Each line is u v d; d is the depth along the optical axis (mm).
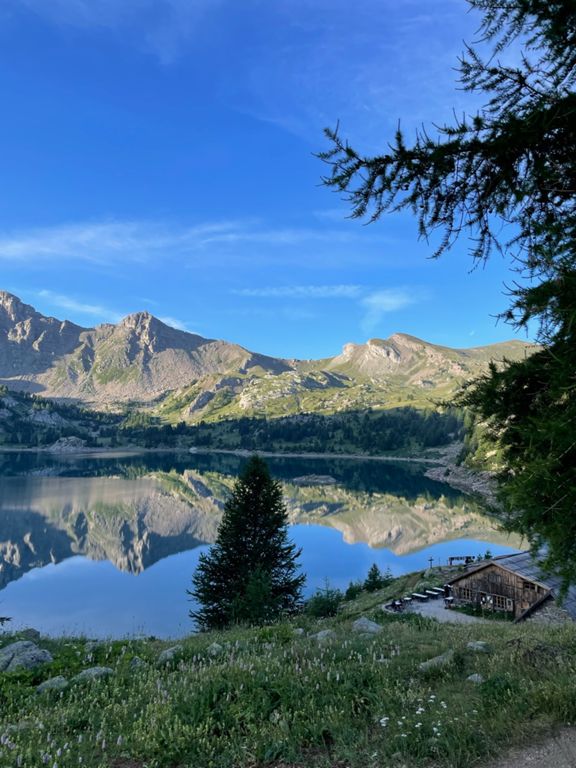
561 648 10281
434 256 5531
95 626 55594
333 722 7285
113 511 144750
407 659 10594
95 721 8289
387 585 59906
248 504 36531
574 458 4250
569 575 4152
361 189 5125
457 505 141500
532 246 4812
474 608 44906
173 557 95875
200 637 19703
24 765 6441
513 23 4535
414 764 6012
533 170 4980
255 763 6535
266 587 30438
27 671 12172
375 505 145125
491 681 8133
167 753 6781
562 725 6512
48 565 88938
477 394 5523
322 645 12328
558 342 4477
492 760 5977
